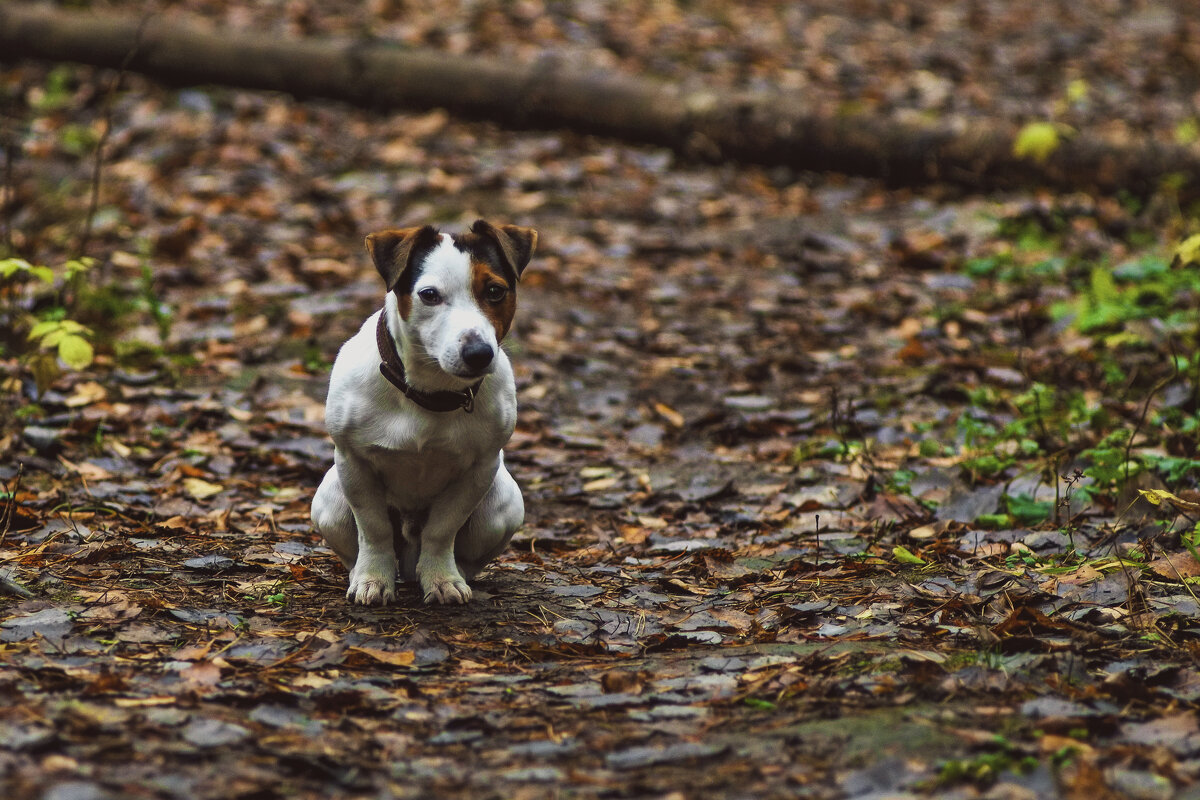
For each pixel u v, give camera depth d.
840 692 5.37
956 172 17.05
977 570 7.23
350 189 16.14
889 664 5.61
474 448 6.60
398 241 6.32
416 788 4.51
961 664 5.59
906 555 7.30
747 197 16.97
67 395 10.34
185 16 21.09
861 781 4.51
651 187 16.98
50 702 5.03
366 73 18.58
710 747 4.84
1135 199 16.48
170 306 12.64
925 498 8.87
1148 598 6.48
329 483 7.14
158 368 11.27
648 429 10.60
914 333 12.67
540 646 6.16
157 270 13.32
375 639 6.16
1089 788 4.38
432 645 6.08
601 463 10.02
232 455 9.67
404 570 7.36
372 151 17.50
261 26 21.12
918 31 24.67
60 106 18.11
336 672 5.67
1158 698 5.22
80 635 5.92
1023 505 8.34
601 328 12.93
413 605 6.83
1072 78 21.70
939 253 14.88
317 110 18.64
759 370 11.89
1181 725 4.90
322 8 22.38
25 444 9.27
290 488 9.19
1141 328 11.75
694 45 22.27
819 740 4.84
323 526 7.11
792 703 5.29
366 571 6.87
